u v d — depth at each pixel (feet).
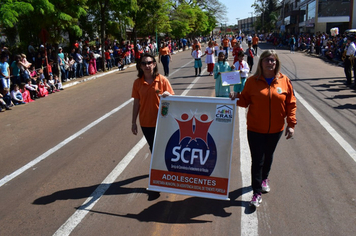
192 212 12.20
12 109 33.06
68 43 66.59
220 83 27.81
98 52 65.46
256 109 11.82
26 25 53.01
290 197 12.91
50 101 36.52
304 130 21.13
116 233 11.07
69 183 15.19
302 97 31.12
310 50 91.30
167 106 12.85
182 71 56.65
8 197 14.16
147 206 12.79
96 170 16.48
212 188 12.00
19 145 21.31
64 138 22.17
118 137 21.62
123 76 55.93
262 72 11.76
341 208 12.00
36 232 11.38
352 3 97.96
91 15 67.77
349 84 36.91
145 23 86.07
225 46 77.66
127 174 15.84
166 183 12.55
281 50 109.91
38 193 14.37
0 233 11.44
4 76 33.63
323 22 121.70
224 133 12.10
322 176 14.60
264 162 12.84
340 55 63.67
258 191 12.16
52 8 39.40
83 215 12.30
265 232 10.77
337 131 20.65
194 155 12.33
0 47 49.42
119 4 60.13
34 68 43.45
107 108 30.76
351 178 14.29
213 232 10.89
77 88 45.57
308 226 11.00
